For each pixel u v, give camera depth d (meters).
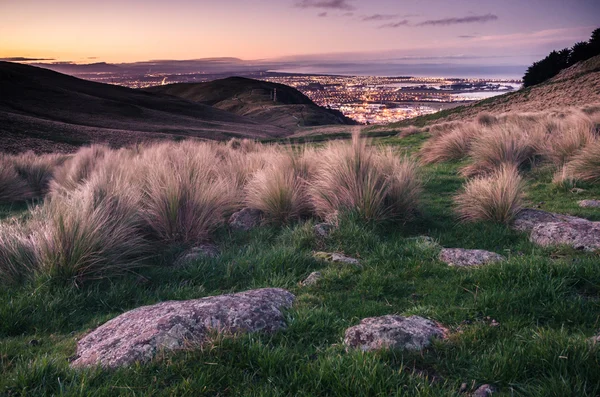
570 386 2.37
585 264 3.99
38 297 4.13
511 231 5.84
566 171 8.48
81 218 4.94
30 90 89.25
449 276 4.42
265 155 10.01
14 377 2.71
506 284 3.88
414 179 7.05
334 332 3.38
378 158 7.32
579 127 10.22
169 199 6.19
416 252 5.12
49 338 3.53
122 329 3.31
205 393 2.57
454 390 2.44
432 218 6.77
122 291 4.43
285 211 6.86
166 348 2.98
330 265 4.96
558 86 41.75
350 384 2.51
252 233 6.39
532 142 10.22
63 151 41.56
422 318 3.39
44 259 4.66
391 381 2.54
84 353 3.10
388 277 4.45
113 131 60.22
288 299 3.95
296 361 2.83
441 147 11.94
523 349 2.73
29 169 14.18
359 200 6.47
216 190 7.09
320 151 8.88
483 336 3.05
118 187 6.39
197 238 6.12
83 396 2.50
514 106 39.84
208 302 3.54
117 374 2.73
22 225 6.25
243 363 2.83
